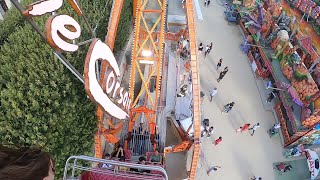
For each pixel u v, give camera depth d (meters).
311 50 24.30
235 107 30.36
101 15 22.56
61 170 15.47
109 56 12.12
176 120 26.69
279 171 26.41
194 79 19.34
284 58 28.81
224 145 27.52
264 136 28.52
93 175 9.75
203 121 27.80
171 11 34.22
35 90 16.16
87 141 17.48
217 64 33.69
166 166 25.30
